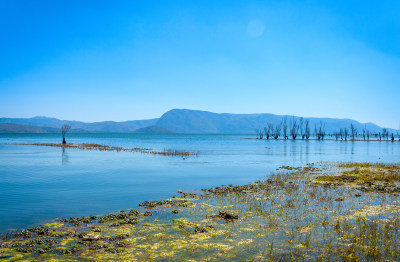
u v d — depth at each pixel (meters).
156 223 15.27
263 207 18.44
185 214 16.94
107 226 14.76
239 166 42.56
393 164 44.94
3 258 10.91
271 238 13.14
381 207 18.28
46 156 56.34
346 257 11.05
